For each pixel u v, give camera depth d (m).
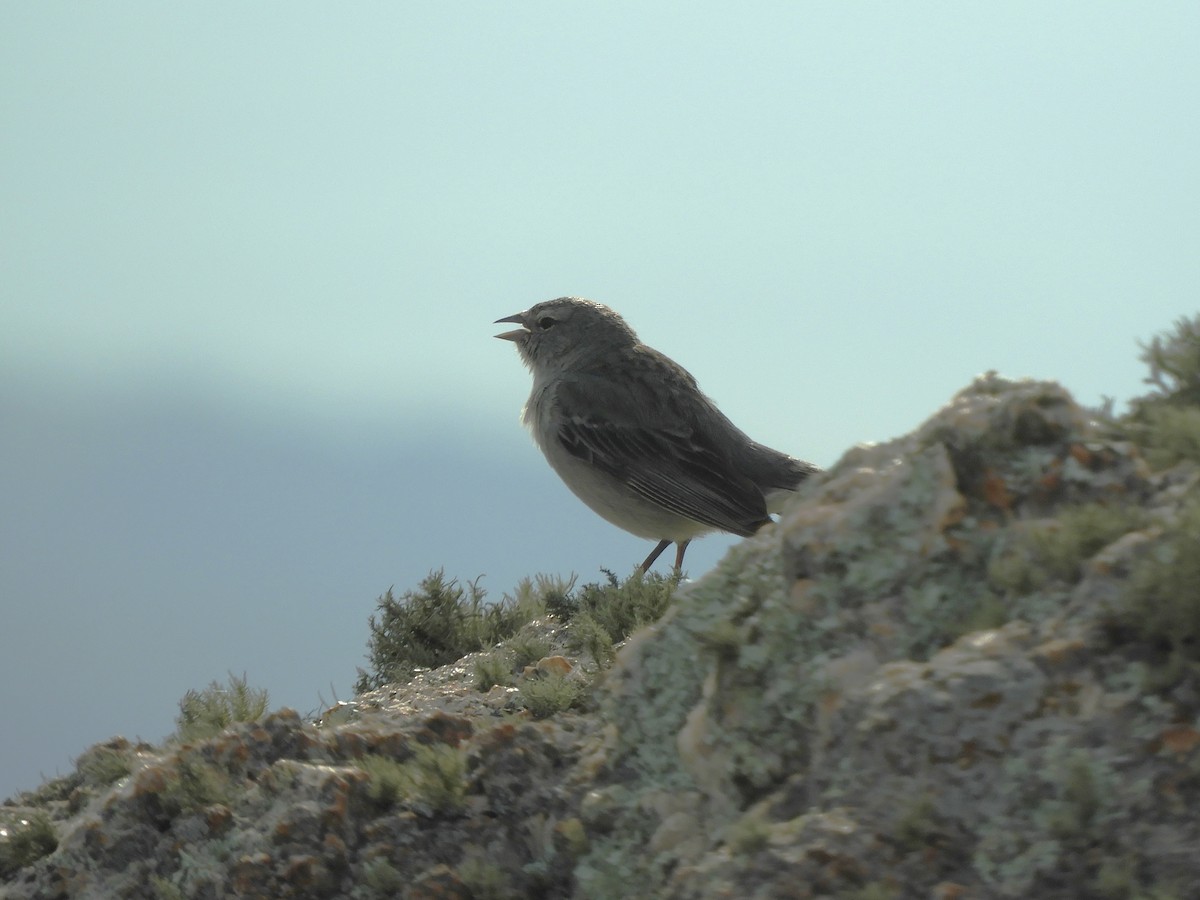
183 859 10.90
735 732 9.30
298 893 10.42
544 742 11.06
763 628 9.53
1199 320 10.68
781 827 8.24
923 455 9.51
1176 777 7.50
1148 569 7.93
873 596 9.17
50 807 13.24
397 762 11.81
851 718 8.45
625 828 9.95
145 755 13.64
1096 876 7.42
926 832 7.82
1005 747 7.86
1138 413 10.20
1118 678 7.89
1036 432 9.48
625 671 10.81
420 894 10.15
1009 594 8.70
